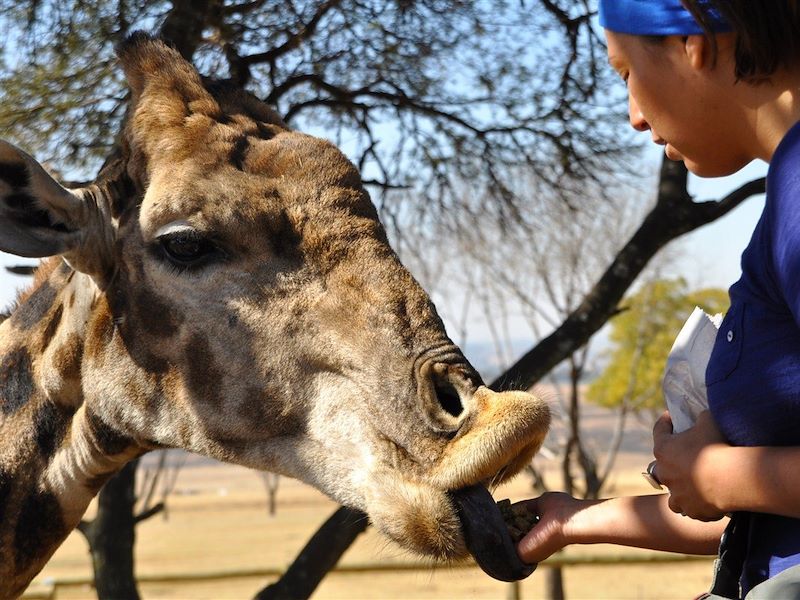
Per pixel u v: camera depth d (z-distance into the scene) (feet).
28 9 17.34
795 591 5.45
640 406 76.95
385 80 19.79
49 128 17.75
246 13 18.13
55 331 10.64
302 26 18.58
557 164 21.22
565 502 7.44
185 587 56.39
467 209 21.48
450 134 20.74
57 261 11.23
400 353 8.66
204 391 9.43
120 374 9.92
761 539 6.08
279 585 17.15
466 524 8.04
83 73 17.42
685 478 6.06
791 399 5.69
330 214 9.28
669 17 5.89
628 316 72.23
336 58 19.35
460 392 8.38
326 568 17.15
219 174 9.47
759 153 5.96
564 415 39.19
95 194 10.12
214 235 9.32
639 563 30.25
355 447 8.73
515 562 7.66
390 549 9.05
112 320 9.98
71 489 10.52
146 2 17.21
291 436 9.19
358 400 8.75
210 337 9.38
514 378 17.26
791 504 5.56
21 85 17.34
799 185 5.34
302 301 9.09
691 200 18.03
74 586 31.91
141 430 9.90
